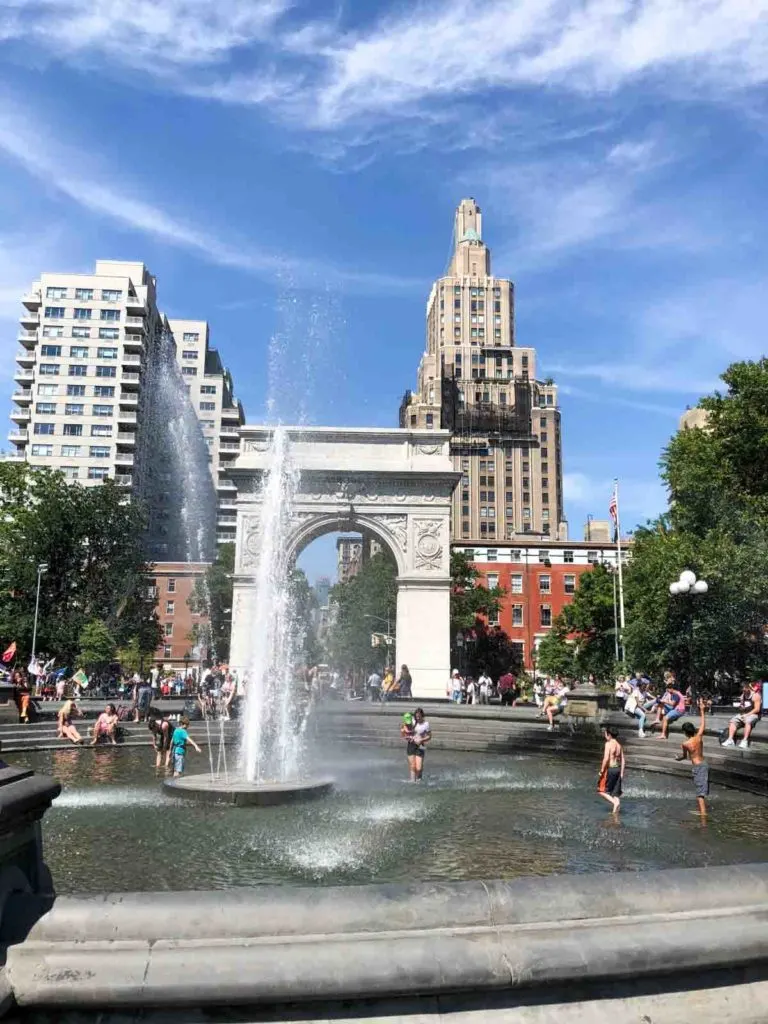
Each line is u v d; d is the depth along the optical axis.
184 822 14.19
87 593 66.69
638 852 12.08
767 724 28.81
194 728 31.75
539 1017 4.53
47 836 12.90
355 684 70.06
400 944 4.48
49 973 4.25
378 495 50.19
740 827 14.31
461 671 75.38
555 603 90.06
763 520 41.50
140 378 113.56
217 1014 4.34
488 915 4.73
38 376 110.81
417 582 49.34
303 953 4.38
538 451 152.25
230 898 4.65
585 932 4.68
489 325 171.12
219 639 93.38
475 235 184.38
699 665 42.94
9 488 65.31
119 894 4.66
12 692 29.00
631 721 29.25
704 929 4.80
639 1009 4.64
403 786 19.41
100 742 28.55
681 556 42.00
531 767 23.91
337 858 11.44
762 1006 4.79
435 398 154.00
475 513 149.25
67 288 112.62
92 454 109.69
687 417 74.75
